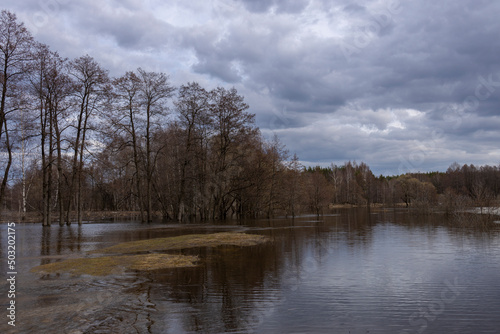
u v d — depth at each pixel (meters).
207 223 44.72
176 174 53.72
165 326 8.47
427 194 67.38
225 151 49.78
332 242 24.62
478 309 9.88
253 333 8.09
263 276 13.84
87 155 40.31
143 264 15.84
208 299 10.76
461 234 29.17
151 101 45.94
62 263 15.98
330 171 134.75
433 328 8.49
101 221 51.28
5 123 31.41
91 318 8.96
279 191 58.41
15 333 7.89
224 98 48.22
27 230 34.00
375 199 117.00
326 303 10.40
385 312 9.60
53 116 37.44
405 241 25.06
